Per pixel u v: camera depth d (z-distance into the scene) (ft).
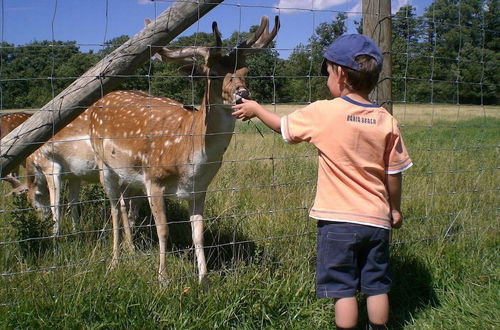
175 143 11.91
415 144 29.81
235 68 10.99
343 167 7.98
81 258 10.74
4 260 10.77
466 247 12.15
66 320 8.46
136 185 13.57
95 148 14.92
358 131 7.90
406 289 10.62
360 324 9.62
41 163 15.78
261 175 19.15
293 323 9.38
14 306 8.61
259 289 9.63
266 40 11.75
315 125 8.06
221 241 13.05
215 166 11.94
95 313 8.74
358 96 8.21
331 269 8.23
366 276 8.40
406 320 9.77
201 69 11.61
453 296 10.43
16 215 12.35
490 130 37.24
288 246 11.44
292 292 9.84
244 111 8.81
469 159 21.45
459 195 14.83
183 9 9.11
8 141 8.95
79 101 8.99
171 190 12.34
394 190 8.41
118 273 9.65
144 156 12.83
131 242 13.19
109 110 14.26
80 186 18.24
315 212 8.29
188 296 9.36
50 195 15.74
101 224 15.10
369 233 8.03
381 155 8.11
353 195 8.02
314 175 19.35
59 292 9.02
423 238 12.05
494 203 14.87
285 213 13.28
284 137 8.28
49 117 8.95
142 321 8.71
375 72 8.03
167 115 12.76
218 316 9.12
